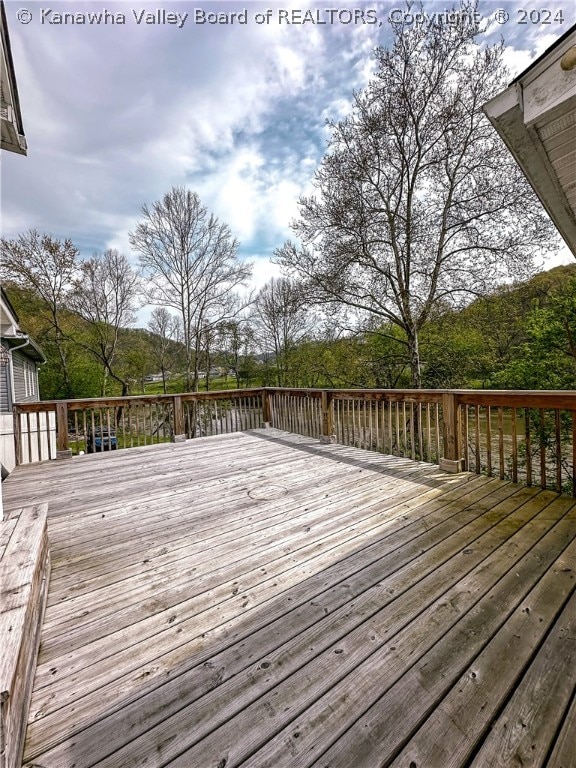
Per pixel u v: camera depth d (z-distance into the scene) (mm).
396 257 9586
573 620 1619
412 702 1272
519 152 1865
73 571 2193
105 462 4801
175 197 14891
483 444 8688
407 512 2828
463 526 2551
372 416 4836
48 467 4617
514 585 1876
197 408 6555
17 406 4973
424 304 9445
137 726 1226
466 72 8102
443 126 8430
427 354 10539
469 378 10078
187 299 15961
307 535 2539
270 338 17844
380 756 1104
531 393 3141
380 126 8664
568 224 2465
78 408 5297
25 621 1271
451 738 1147
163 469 4371
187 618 1756
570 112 1538
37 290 14805
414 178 9180
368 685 1345
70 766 1106
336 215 9258
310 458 4598
